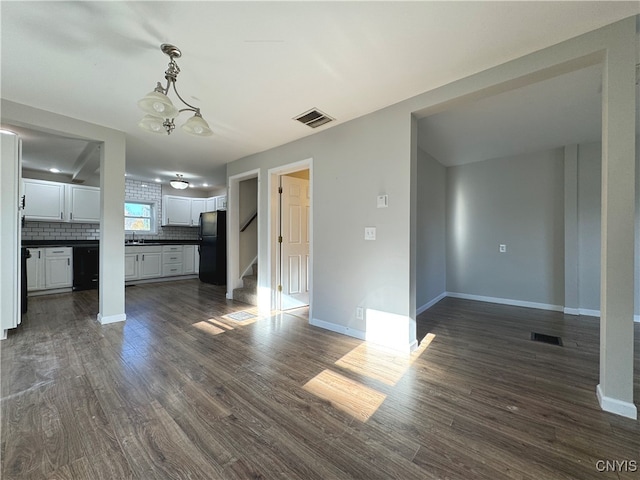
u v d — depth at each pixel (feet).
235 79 7.38
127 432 4.99
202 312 13.02
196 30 5.60
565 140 12.30
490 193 15.35
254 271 16.90
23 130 11.14
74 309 13.09
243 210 16.67
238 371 7.30
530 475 4.14
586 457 4.47
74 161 15.49
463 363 7.84
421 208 13.34
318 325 10.99
